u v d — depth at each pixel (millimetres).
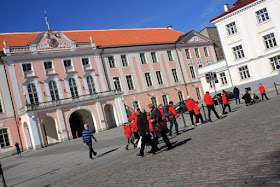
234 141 8406
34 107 33000
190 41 54406
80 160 14297
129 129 14336
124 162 9773
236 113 17562
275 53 35469
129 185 6254
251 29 37375
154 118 10141
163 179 6082
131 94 44594
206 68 43062
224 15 39469
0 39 38750
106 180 7352
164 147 11266
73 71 39469
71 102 35812
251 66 37844
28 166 17266
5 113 34125
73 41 40219
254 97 21844
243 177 4965
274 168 5039
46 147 32188
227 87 40719
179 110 31969
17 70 35438
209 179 5309
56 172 11828
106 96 38906
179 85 50750
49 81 37469
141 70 46688
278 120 10078
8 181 12461
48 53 37719
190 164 6891
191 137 11977
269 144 6898
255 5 36688
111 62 43969
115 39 48562
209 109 16734
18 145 32000
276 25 35156
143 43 48438
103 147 18312
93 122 38938
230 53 39875
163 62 49812
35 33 42531
